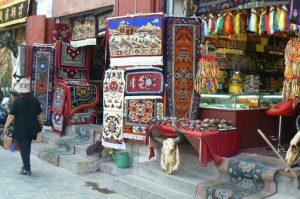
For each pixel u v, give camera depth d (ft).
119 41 22.65
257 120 20.85
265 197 15.30
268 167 15.92
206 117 21.42
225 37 23.41
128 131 22.53
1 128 32.65
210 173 18.67
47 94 30.81
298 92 17.31
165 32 21.22
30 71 33.37
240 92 22.00
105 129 23.58
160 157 21.49
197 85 21.09
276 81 27.78
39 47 30.66
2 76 42.09
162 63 21.35
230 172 17.17
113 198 18.86
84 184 21.17
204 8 20.99
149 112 21.85
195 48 21.47
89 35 28.89
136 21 21.91
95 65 33.09
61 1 31.58
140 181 19.60
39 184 20.97
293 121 22.75
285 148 20.33
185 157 19.80
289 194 15.31
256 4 18.45
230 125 19.42
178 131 18.40
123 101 22.68
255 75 24.76
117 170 22.41
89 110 30.48
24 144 22.48
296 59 17.26
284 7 18.01
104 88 23.75
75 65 31.04
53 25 30.81
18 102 22.27
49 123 30.86
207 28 21.24
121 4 24.93
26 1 36.27
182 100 21.36
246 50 25.79
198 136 17.42
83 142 26.91
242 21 20.34
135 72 22.22
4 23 40.04
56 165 25.13
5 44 41.96
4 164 25.25
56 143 27.84
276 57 27.84
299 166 15.89
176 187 18.21
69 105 29.22
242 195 15.44
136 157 22.85
